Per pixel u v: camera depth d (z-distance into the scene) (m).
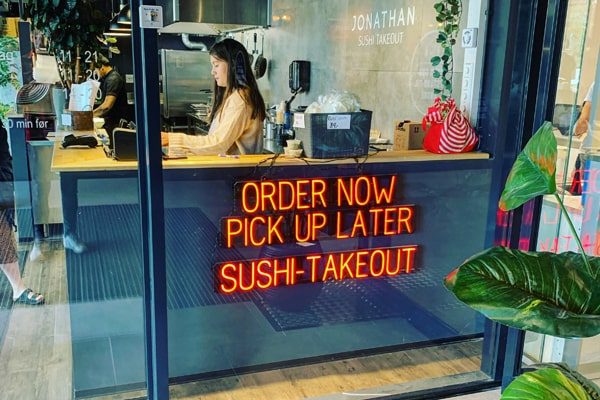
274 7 5.49
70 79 2.78
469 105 2.90
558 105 2.52
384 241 2.74
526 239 2.56
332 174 2.56
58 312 2.88
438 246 2.87
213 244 2.41
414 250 2.81
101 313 2.39
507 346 2.61
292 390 2.54
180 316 2.44
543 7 2.38
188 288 2.42
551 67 2.39
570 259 1.37
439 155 2.76
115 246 2.34
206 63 4.26
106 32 2.82
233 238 2.44
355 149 2.58
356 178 2.60
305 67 5.30
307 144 2.50
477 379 2.67
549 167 1.36
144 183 2.13
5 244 2.94
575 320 1.17
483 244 2.94
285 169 2.46
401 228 2.76
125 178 2.29
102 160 2.31
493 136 2.76
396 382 2.63
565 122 2.55
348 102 2.55
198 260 2.40
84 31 2.81
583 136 2.59
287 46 5.54
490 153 2.80
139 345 2.41
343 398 2.49
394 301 2.84
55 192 2.55
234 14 4.26
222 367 2.58
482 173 2.85
